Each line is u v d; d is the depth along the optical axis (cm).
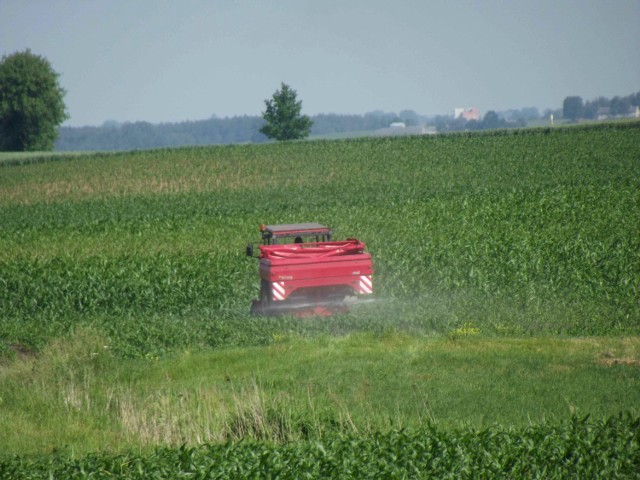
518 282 10106
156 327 8856
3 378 6625
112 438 5031
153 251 14675
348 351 7119
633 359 6431
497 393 5584
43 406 5759
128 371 6950
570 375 5975
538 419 4900
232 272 11750
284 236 9175
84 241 16575
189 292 10844
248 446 4262
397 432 4306
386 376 6234
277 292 8431
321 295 8625
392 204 19638
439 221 16062
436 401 5447
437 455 3975
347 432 4625
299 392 5859
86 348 7362
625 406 5106
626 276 9888
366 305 8619
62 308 10600
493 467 3809
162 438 4962
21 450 4844
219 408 5319
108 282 11306
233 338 8088
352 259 8575
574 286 9756
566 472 3769
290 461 3953
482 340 7425
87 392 6003
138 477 3916
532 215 15888
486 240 12812
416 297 9794
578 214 15725
